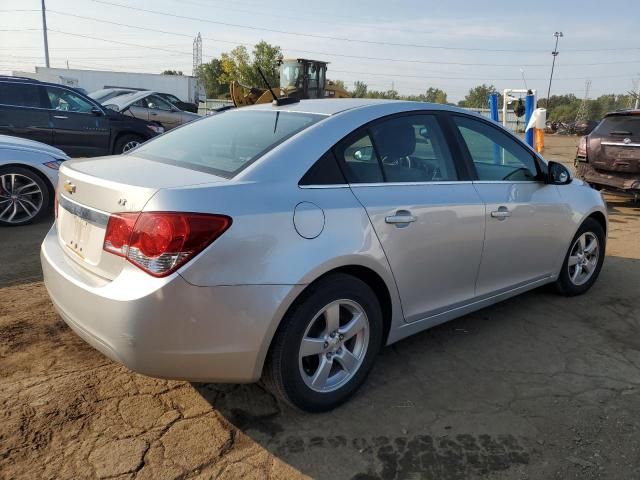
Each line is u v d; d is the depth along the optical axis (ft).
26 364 10.80
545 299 15.42
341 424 9.34
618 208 30.94
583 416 9.71
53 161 22.47
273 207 8.43
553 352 12.19
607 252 20.72
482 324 13.62
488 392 10.47
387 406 9.91
